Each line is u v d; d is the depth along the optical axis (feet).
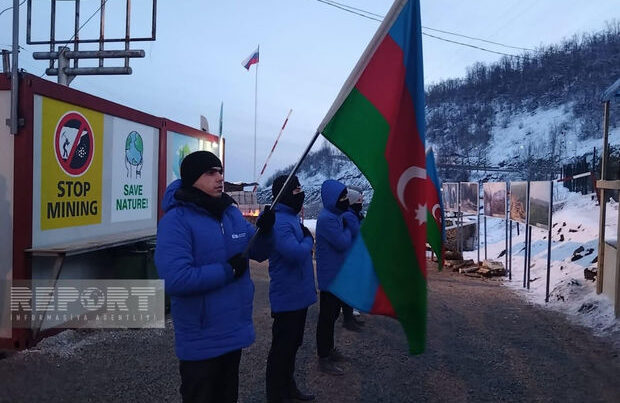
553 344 17.83
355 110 9.25
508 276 31.68
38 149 16.51
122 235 21.07
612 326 19.30
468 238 44.70
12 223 16.10
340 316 21.83
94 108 19.39
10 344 16.38
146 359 15.87
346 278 9.00
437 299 25.35
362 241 9.09
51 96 16.98
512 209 30.96
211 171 8.57
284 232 11.75
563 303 23.80
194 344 8.18
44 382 13.83
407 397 13.29
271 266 12.30
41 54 39.86
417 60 9.18
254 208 61.05
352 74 9.05
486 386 14.05
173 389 13.55
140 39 39.86
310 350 17.07
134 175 22.72
